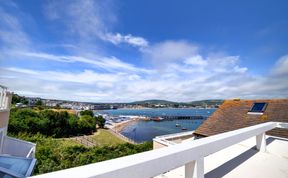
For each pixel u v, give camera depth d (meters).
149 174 1.31
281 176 2.68
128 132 78.38
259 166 3.06
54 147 15.74
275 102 10.59
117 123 112.25
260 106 10.79
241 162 3.24
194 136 11.56
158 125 102.69
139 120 129.12
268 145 4.63
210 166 3.02
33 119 40.03
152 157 1.37
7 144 8.30
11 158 4.51
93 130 65.94
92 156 16.84
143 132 78.44
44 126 43.09
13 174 3.70
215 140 2.24
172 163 1.55
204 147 2.01
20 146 8.45
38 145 14.99
